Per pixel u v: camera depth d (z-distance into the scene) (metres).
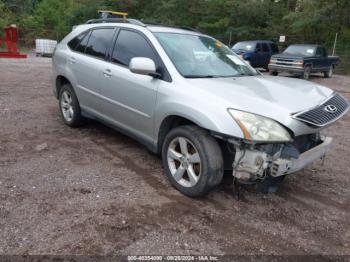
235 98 3.70
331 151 6.03
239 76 4.71
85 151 5.22
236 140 3.53
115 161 4.91
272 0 33.34
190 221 3.55
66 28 39.31
